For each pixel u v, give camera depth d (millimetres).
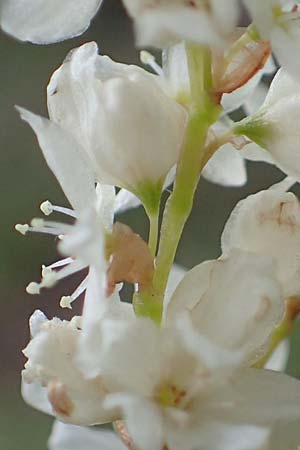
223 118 48
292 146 46
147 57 48
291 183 47
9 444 97
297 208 46
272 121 46
